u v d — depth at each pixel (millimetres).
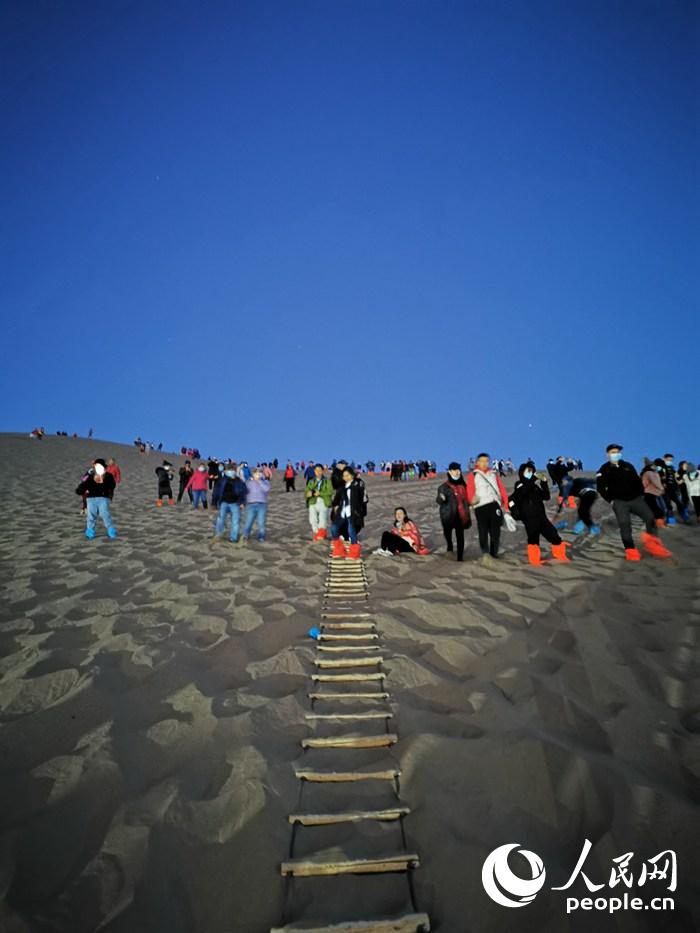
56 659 4523
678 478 11836
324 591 6758
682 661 4336
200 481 17375
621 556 8117
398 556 8953
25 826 2672
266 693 3963
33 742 3355
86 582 7023
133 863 2469
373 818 2705
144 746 3320
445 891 2326
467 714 3646
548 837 2613
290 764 3117
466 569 7613
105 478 10750
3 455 31750
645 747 3240
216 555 9031
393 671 4285
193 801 2844
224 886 2355
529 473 7867
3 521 12914
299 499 21969
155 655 4648
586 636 4891
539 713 3635
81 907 2254
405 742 3305
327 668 4395
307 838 2594
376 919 2174
